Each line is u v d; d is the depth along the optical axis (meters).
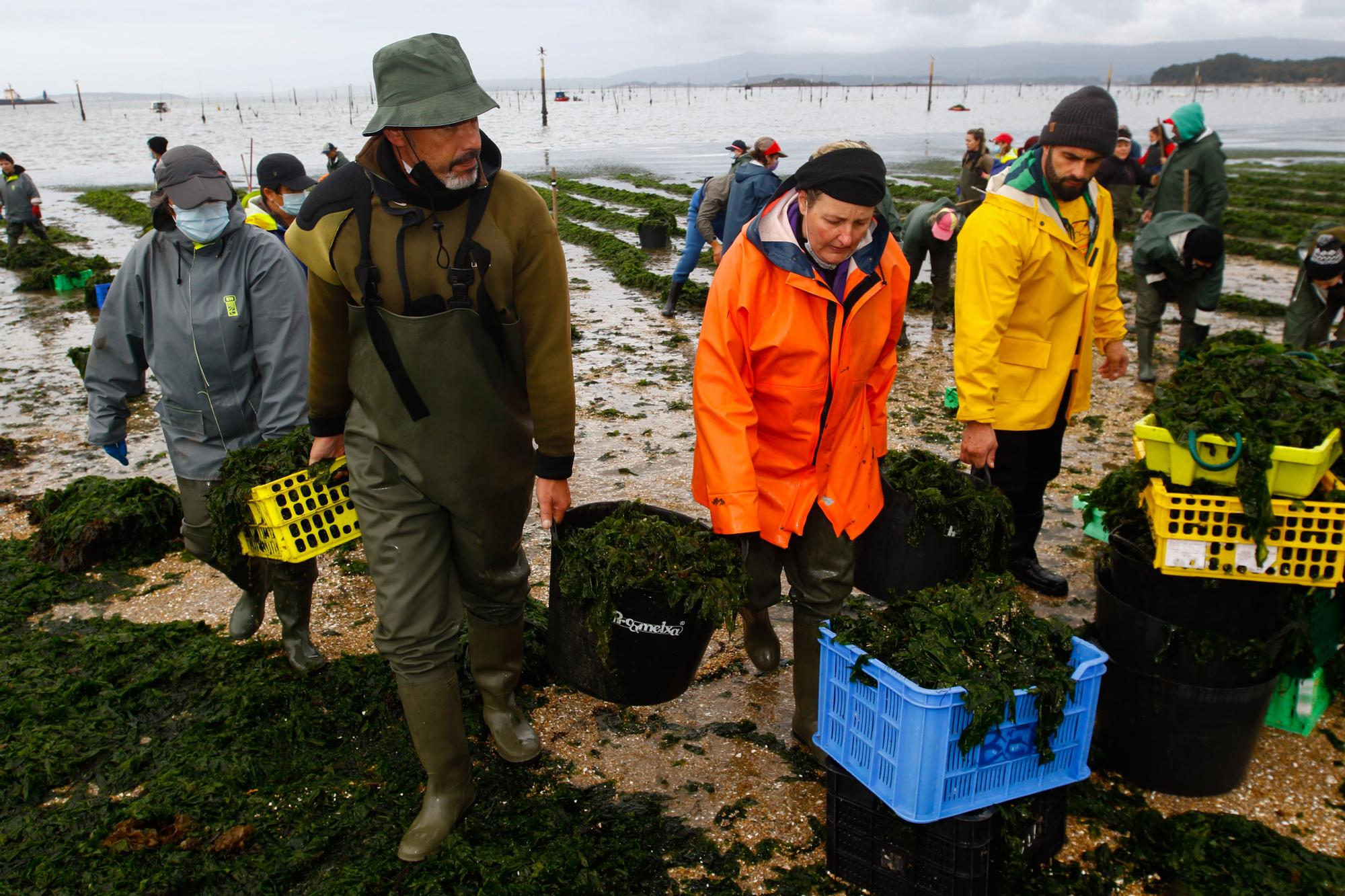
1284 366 3.04
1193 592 3.00
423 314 2.62
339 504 3.44
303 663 3.96
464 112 2.41
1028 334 4.09
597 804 3.20
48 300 13.05
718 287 2.95
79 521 5.02
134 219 21.66
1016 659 2.60
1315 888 2.70
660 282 12.63
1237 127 66.31
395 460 2.76
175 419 3.78
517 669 3.41
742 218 8.52
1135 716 3.16
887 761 2.58
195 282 3.64
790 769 3.37
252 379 3.77
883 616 2.87
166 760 3.48
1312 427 2.76
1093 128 3.63
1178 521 2.86
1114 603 3.17
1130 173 14.62
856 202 2.64
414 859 2.91
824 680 2.85
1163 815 3.11
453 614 2.91
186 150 3.53
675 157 40.22
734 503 2.89
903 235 9.87
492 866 2.85
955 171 31.17
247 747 3.53
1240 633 3.01
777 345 2.91
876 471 3.32
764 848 2.99
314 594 4.70
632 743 3.53
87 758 3.49
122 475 6.41
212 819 3.16
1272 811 3.12
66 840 3.10
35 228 16.83
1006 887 2.71
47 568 4.95
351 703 3.76
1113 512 3.42
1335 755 3.40
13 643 4.29
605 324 10.75
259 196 6.87
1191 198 9.22
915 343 9.61
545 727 3.63
